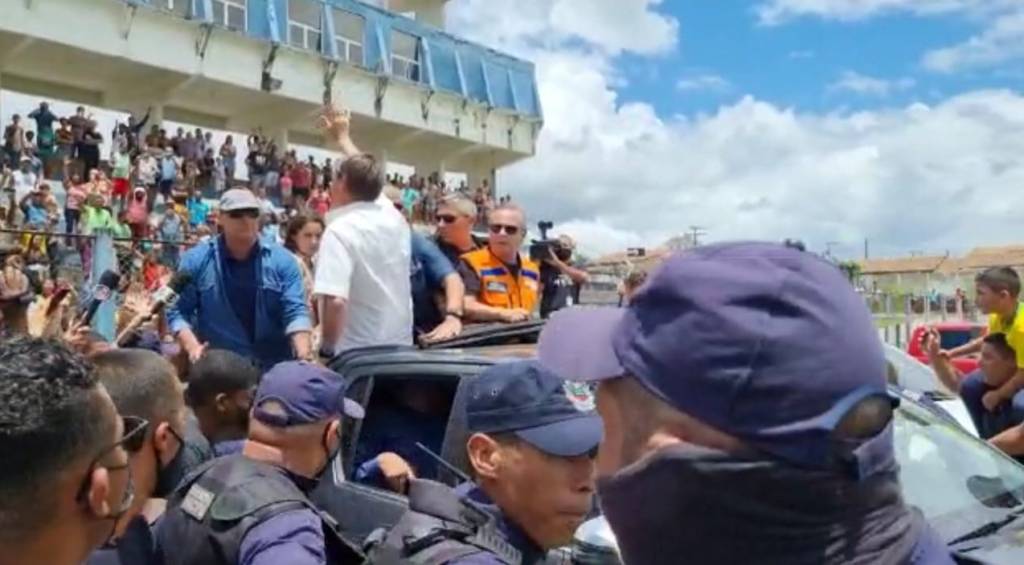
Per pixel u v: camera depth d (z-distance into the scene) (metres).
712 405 1.08
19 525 1.40
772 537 1.08
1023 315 5.94
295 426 2.79
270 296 4.89
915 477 3.52
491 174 40.53
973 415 6.01
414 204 30.16
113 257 11.27
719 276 1.11
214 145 29.56
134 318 4.92
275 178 28.19
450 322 5.04
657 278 1.16
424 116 35.59
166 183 24.14
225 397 3.29
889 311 16.03
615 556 2.63
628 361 1.17
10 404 1.39
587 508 2.06
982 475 3.59
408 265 5.00
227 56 28.83
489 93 38.50
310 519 2.46
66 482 1.43
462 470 3.50
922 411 3.92
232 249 4.83
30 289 4.33
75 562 1.48
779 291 1.08
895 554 1.08
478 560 1.88
